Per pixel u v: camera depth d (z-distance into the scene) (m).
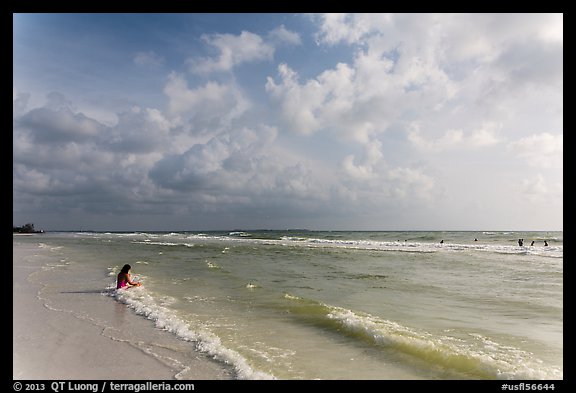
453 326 8.27
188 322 8.70
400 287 13.81
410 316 9.21
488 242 52.00
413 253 31.83
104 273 17.22
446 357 6.11
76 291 12.72
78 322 8.64
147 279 15.64
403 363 6.12
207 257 27.80
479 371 5.67
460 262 23.42
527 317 9.09
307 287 13.81
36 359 6.20
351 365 6.02
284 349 6.82
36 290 12.88
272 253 32.38
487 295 12.09
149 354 6.47
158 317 8.99
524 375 5.42
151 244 50.38
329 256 28.84
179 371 5.72
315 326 8.35
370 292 12.72
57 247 40.75
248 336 7.62
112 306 10.44
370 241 56.22
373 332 7.41
